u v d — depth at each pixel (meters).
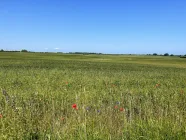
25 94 10.76
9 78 17.81
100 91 12.52
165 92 12.80
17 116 6.15
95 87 14.68
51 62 60.84
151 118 6.49
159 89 13.79
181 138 5.21
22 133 5.27
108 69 42.00
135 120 6.46
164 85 16.72
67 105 8.51
